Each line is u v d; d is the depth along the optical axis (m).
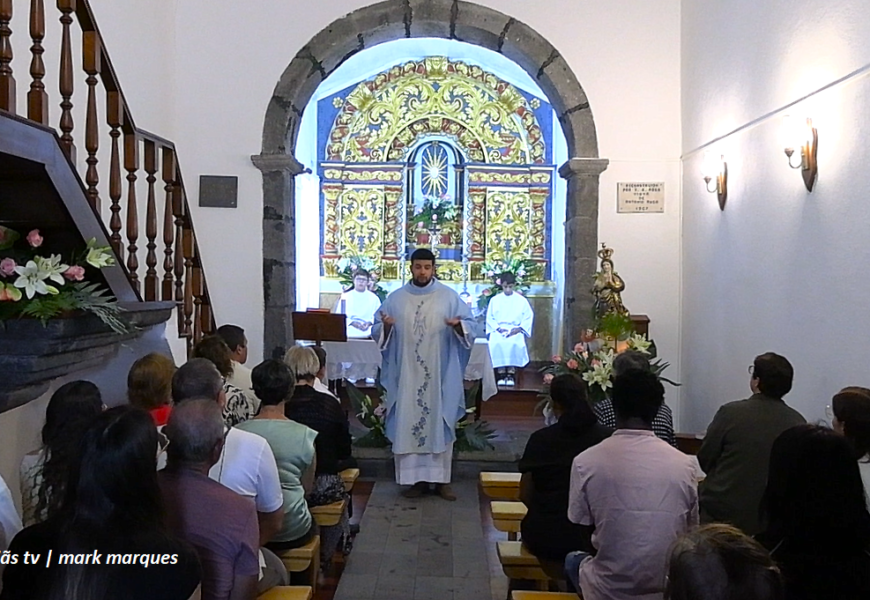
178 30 6.11
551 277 8.84
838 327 3.55
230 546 1.94
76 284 2.93
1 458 3.02
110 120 3.79
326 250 8.91
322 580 3.67
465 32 6.20
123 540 1.52
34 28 3.08
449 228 8.96
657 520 2.21
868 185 3.29
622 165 6.09
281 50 6.12
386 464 5.59
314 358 3.87
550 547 2.92
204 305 5.12
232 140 6.12
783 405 2.99
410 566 3.88
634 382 2.35
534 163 8.85
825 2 3.67
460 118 8.90
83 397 2.10
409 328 5.06
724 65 5.07
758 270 4.51
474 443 5.73
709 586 1.17
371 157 8.91
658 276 6.11
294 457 3.00
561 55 6.09
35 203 3.15
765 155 4.40
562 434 2.97
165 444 2.32
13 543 1.54
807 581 1.54
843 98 3.50
